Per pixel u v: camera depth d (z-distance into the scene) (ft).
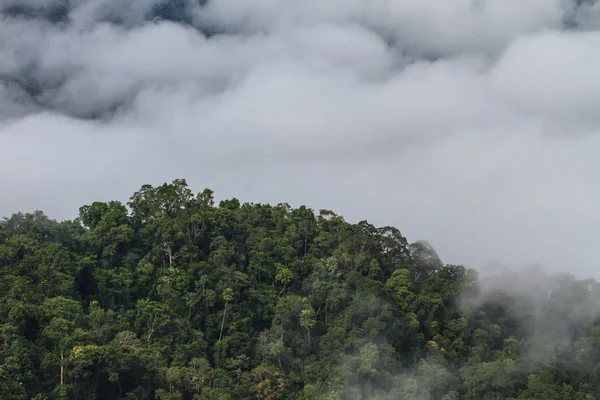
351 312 526.16
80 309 465.06
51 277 488.44
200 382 449.06
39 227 526.57
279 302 542.98
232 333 513.86
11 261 487.20
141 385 433.89
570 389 485.97
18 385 382.22
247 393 465.06
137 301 518.37
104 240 547.08
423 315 558.15
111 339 461.78
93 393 411.54
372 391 466.70
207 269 545.03
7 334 408.87
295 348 520.83
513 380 487.20
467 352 537.65
